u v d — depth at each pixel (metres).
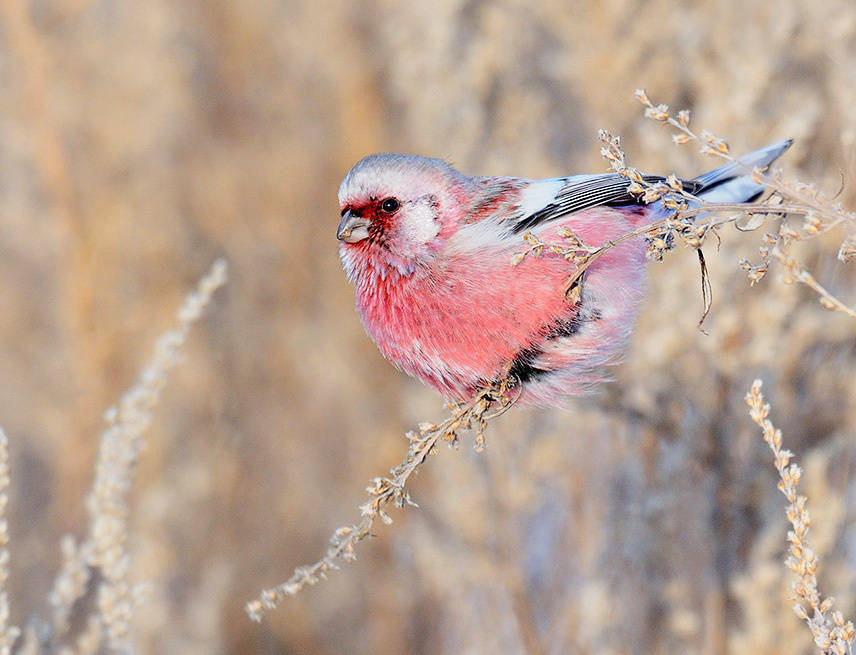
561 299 7.51
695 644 8.40
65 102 13.65
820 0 9.13
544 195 7.78
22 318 12.94
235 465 12.12
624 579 8.88
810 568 4.93
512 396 7.77
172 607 10.67
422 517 10.18
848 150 8.18
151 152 14.05
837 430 8.55
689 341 8.74
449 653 10.46
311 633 11.28
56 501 12.27
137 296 13.20
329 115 14.53
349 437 12.52
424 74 11.42
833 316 8.48
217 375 12.88
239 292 13.70
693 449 8.79
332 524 12.07
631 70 10.40
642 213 7.93
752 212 5.03
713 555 8.63
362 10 14.91
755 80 8.88
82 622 10.80
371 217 7.80
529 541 9.44
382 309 7.91
